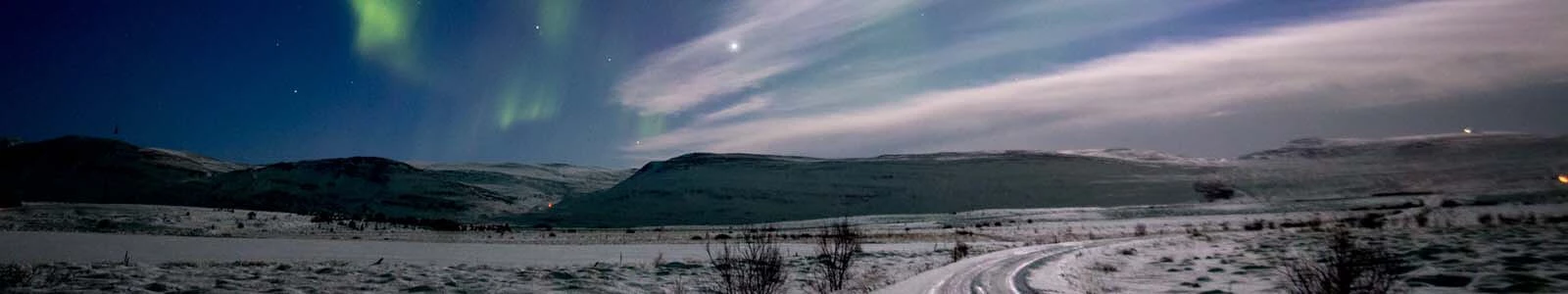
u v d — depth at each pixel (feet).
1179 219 202.80
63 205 185.26
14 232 114.01
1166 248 69.21
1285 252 55.11
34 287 40.04
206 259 67.05
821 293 41.32
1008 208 377.50
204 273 49.29
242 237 122.21
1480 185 325.62
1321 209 223.30
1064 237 119.14
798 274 54.75
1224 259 52.03
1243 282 37.04
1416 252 48.75
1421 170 414.82
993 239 118.83
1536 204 165.17
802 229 194.80
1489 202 188.24
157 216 166.09
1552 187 229.25
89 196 468.34
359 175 525.34
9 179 512.63
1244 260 50.24
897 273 53.47
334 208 433.48
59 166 549.95
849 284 45.70
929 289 38.22
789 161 546.26
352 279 47.85
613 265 62.08
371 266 58.49
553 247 96.89
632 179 517.96
